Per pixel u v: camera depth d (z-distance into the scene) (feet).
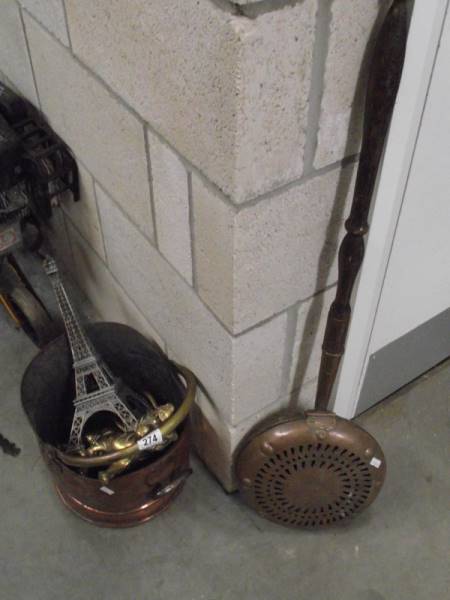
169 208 3.57
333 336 3.70
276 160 2.86
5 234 5.06
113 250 4.84
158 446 4.06
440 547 4.47
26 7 4.17
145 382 4.85
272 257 3.28
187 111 2.90
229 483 4.64
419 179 3.47
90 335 4.58
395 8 2.56
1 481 4.87
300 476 4.11
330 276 3.72
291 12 2.41
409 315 4.52
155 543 4.52
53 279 4.01
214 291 3.49
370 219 3.58
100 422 4.71
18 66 4.92
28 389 4.25
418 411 5.24
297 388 4.30
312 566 4.39
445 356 5.50
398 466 4.91
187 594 4.27
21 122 4.97
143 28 2.92
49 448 3.92
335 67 2.74
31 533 4.58
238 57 2.39
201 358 4.10
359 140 3.14
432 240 3.99
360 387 4.83
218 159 2.84
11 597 4.26
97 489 4.03
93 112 3.95
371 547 4.48
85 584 4.33
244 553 4.46
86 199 4.87
